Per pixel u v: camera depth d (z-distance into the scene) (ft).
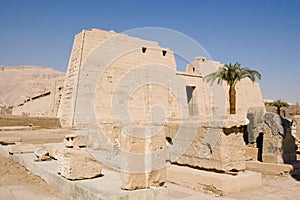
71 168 22.53
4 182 26.96
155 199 19.51
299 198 24.49
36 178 28.35
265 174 35.17
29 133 71.05
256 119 40.04
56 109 105.29
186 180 28.60
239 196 25.00
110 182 21.98
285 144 36.35
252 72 83.15
